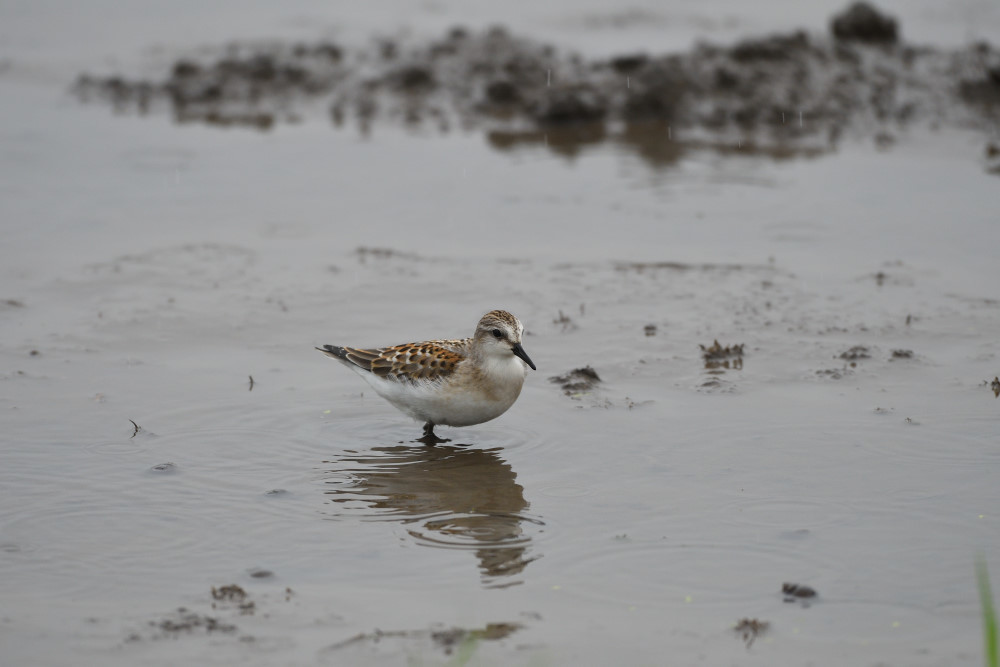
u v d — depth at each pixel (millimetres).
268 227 22297
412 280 19547
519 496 12375
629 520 11727
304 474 12984
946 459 12891
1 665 9219
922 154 26641
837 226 21875
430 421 14148
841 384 15211
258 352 16688
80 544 11273
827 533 11320
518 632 9719
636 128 28953
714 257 20453
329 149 27547
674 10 40125
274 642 9578
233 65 32906
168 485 12586
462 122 29719
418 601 10250
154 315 17906
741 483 12492
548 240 21531
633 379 15617
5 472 12773
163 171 25766
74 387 15211
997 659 9172
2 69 34281
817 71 30594
